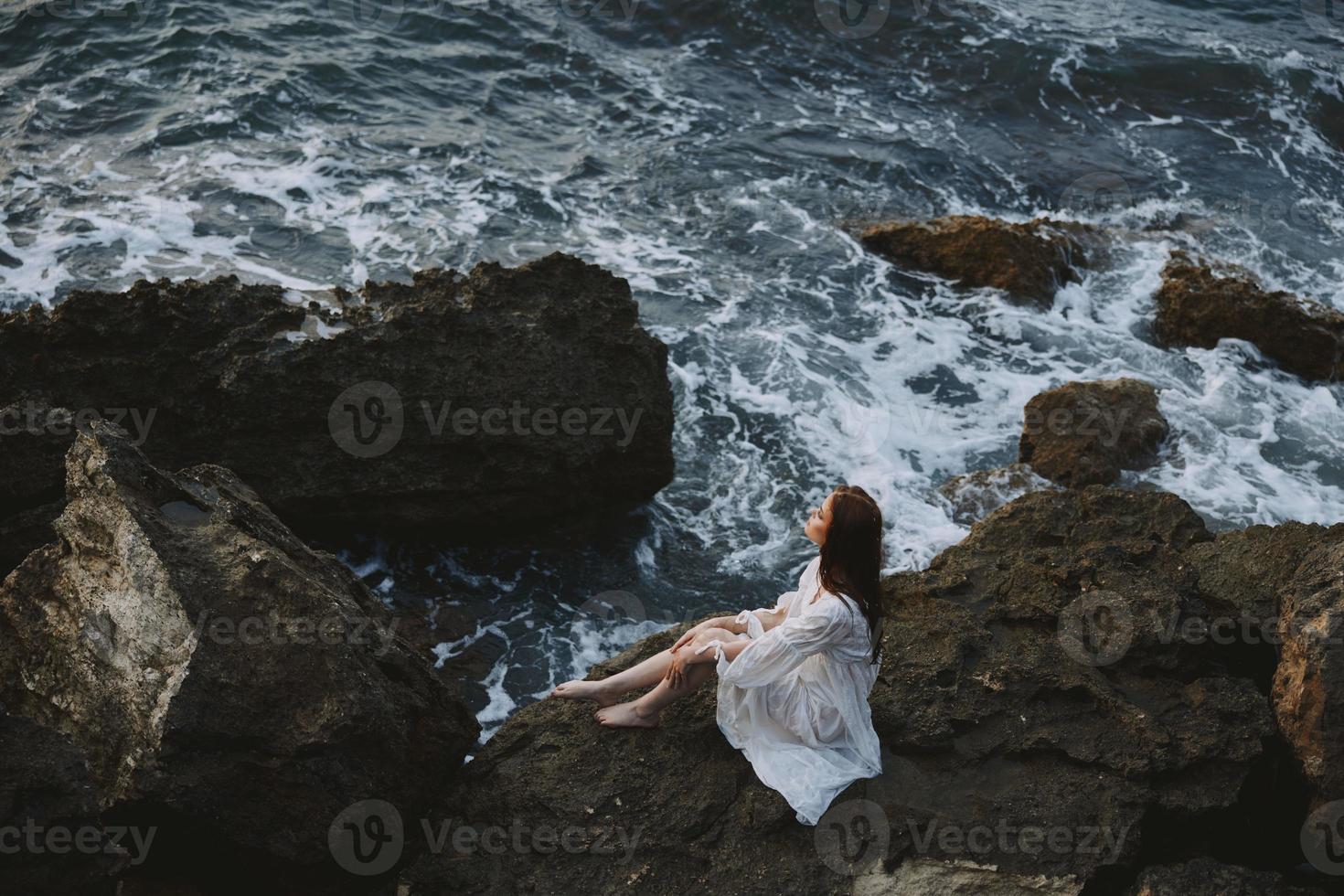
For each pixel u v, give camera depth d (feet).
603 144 45.01
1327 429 32.17
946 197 44.24
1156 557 19.95
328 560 18.35
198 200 36.91
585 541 25.99
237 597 15.34
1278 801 17.28
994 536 21.49
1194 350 35.50
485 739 20.34
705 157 44.78
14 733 13.14
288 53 46.34
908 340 34.83
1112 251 40.47
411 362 23.58
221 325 23.16
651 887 15.34
